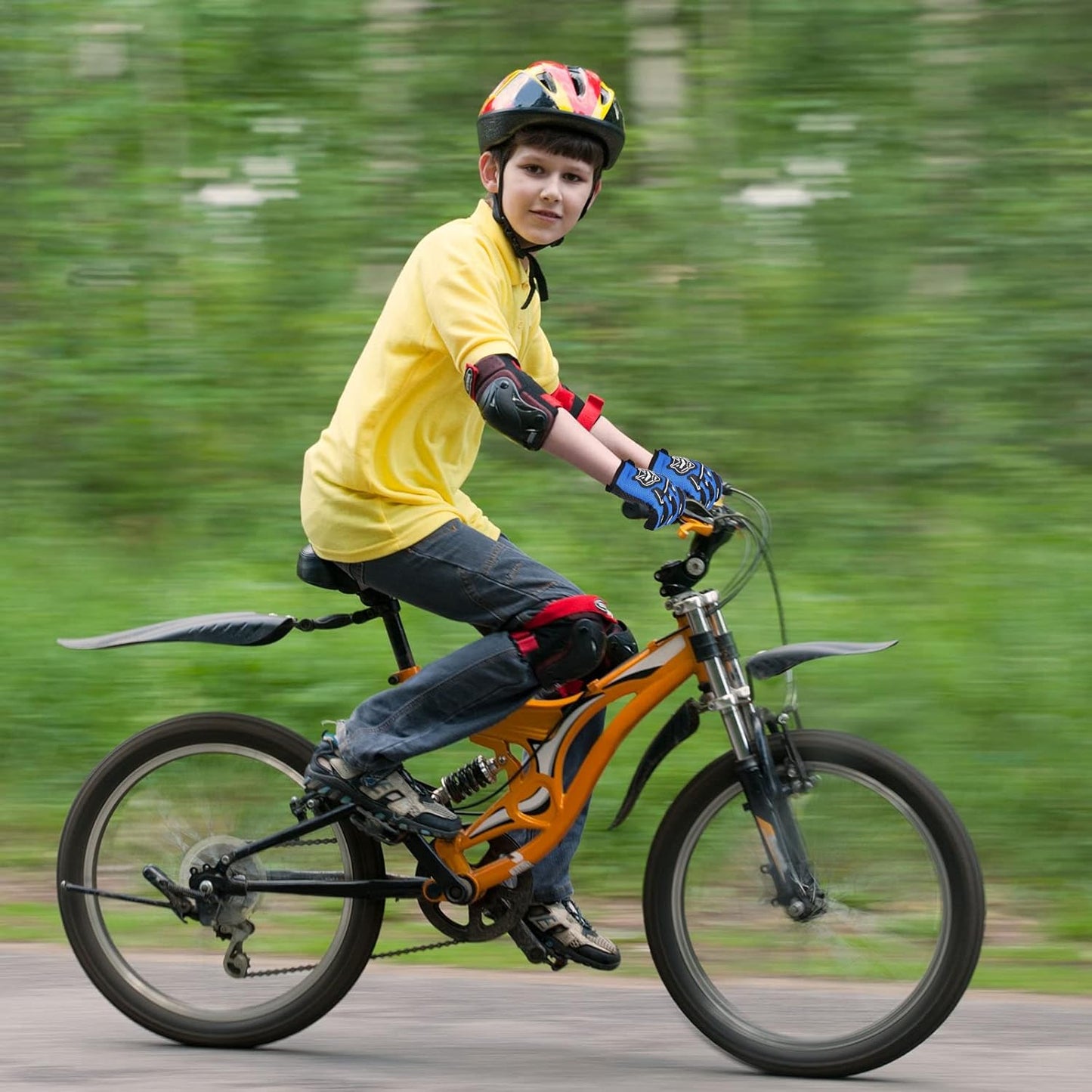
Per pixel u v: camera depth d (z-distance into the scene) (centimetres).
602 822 899
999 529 1249
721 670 626
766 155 1497
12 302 1532
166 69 1584
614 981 746
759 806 626
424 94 1562
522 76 610
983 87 1481
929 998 611
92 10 1577
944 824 609
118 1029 677
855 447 1352
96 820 671
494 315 604
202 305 1513
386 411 617
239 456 1411
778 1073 623
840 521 1275
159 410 1447
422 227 1516
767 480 1335
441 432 629
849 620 1105
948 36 1487
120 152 1568
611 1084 609
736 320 1438
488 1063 633
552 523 1268
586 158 611
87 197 1558
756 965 634
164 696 1045
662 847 641
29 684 1073
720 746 947
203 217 1554
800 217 1475
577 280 1464
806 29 1505
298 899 664
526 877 637
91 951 670
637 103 1541
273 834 655
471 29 1555
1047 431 1360
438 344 612
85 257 1534
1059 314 1405
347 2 1563
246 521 1339
